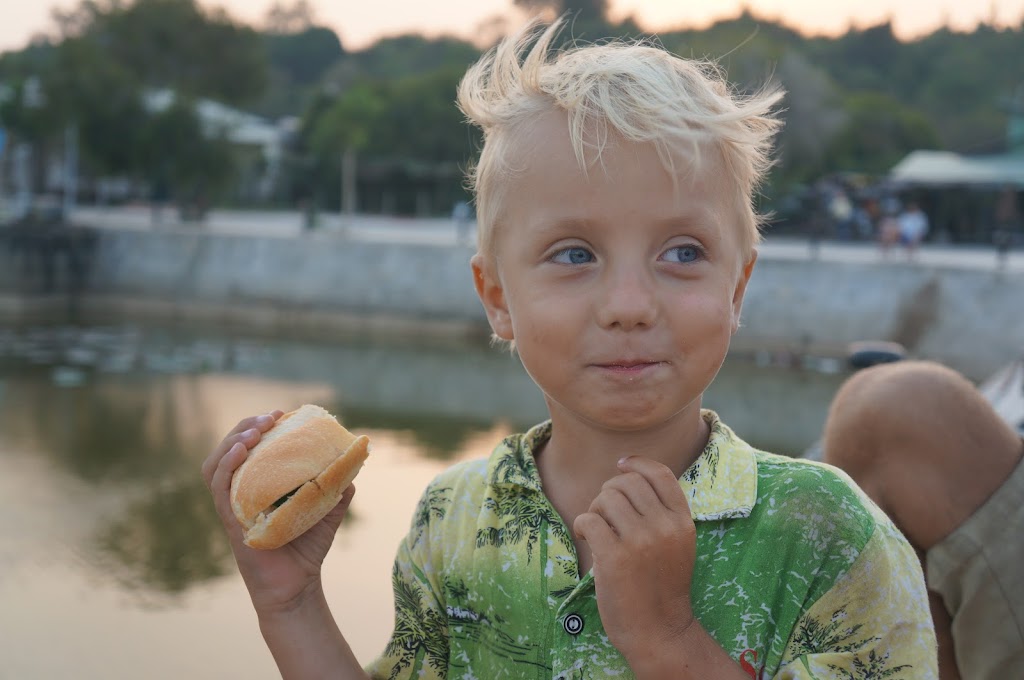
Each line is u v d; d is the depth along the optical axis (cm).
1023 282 2017
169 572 1050
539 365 112
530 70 116
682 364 109
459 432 1680
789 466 119
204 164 3759
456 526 133
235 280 3052
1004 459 164
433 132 4656
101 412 1827
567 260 111
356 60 8975
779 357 2233
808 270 2230
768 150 135
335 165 4853
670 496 107
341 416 1789
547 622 119
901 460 165
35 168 4769
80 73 3741
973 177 3250
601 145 108
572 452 123
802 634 112
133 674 799
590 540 107
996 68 6631
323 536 129
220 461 125
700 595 114
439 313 2767
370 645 791
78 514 1248
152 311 3159
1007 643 162
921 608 112
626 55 114
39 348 2509
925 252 2761
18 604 942
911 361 177
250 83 4828
